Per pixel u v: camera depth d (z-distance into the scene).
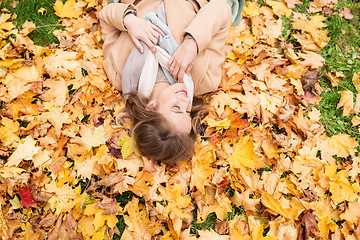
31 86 1.93
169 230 1.79
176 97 1.68
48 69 1.98
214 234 1.79
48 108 1.91
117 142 1.89
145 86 1.78
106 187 1.80
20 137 1.86
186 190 1.87
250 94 2.10
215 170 1.88
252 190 1.92
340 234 1.87
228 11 1.98
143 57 1.80
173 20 1.85
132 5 1.90
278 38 2.31
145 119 1.71
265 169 2.02
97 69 2.05
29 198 1.72
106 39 2.04
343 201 1.95
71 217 1.73
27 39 2.06
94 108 1.98
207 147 1.94
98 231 1.74
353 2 2.47
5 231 1.66
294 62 2.23
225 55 2.16
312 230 1.83
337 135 2.12
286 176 2.01
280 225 1.84
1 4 2.12
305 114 2.16
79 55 2.06
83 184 1.87
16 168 1.75
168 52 1.80
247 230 1.85
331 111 2.22
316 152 2.03
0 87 1.90
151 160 1.88
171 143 1.69
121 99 2.02
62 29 2.18
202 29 1.78
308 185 1.97
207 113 2.05
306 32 2.38
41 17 2.17
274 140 2.03
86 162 1.83
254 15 2.33
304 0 2.47
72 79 2.03
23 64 1.98
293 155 2.04
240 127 2.01
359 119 2.16
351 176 2.01
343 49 2.38
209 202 1.88
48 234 1.69
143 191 1.81
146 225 1.75
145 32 1.79
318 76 2.24
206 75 1.91
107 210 1.73
